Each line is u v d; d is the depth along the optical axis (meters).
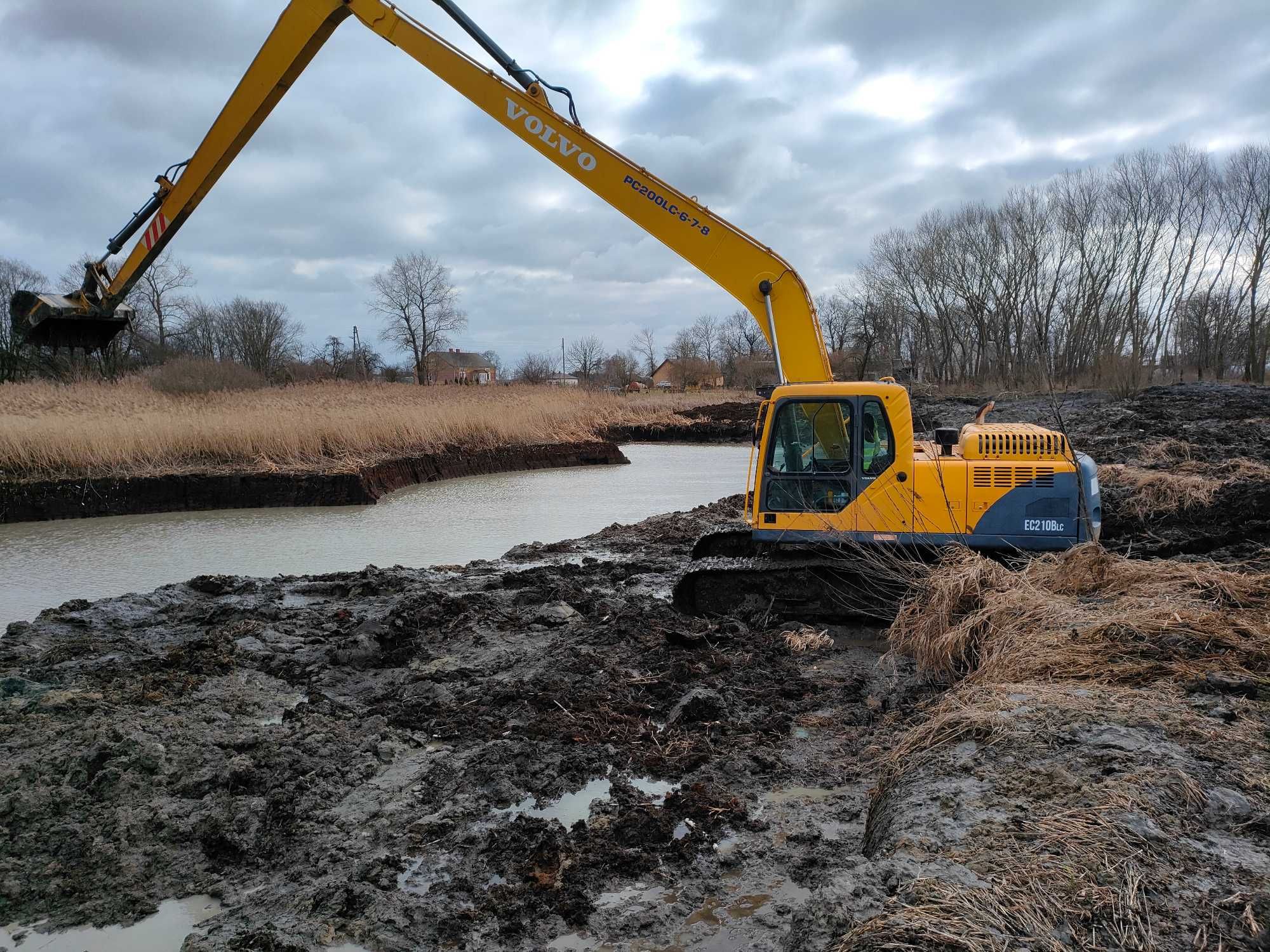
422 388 39.97
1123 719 4.19
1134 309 44.06
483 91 8.89
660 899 3.81
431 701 5.99
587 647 6.96
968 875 3.07
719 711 5.64
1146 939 2.72
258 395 30.88
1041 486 6.99
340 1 9.39
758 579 7.53
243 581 9.69
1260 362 42.09
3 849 4.20
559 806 4.64
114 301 11.99
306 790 4.77
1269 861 3.09
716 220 8.30
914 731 4.65
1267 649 4.83
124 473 15.96
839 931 2.88
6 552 12.15
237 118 10.41
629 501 16.80
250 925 3.70
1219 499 9.52
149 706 5.84
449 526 14.05
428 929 3.63
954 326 51.78
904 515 7.10
